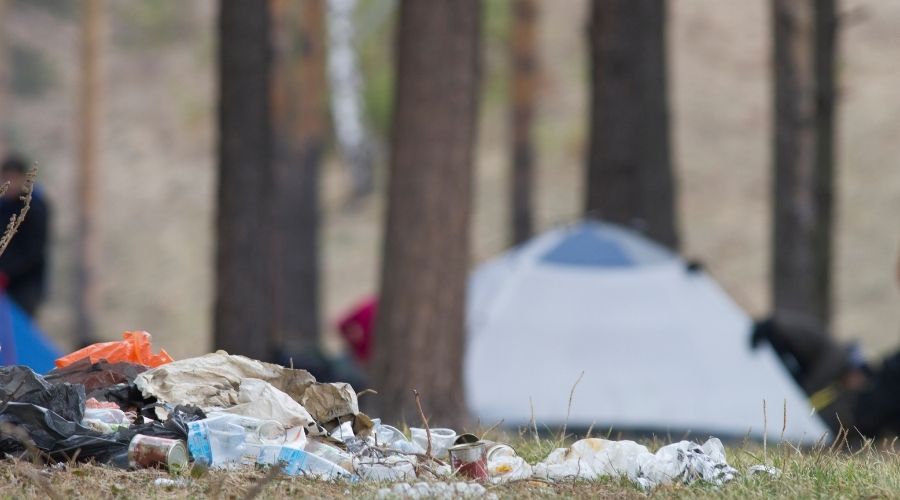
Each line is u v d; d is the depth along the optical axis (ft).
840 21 93.09
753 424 58.95
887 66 264.31
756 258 203.51
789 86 93.71
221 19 78.95
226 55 78.43
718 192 230.48
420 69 63.26
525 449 32.17
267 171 79.10
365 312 77.41
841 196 215.51
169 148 275.18
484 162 245.86
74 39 310.86
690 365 61.98
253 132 78.28
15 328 59.67
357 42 244.22
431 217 62.80
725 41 290.35
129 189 257.55
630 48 90.17
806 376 59.93
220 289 78.02
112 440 26.07
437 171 63.00
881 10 288.71
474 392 62.95
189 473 25.21
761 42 288.10
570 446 29.50
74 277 212.84
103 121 283.79
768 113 259.80
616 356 62.95
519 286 66.95
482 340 65.26
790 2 93.45
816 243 93.20
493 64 177.37
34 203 64.49
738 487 26.09
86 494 23.12
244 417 26.61
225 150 78.43
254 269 78.02
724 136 251.80
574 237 69.21
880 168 223.10
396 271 62.95
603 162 89.86
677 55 285.23
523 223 159.12
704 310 64.75
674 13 302.66
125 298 211.00
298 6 144.87
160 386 28.17
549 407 61.31
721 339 63.05
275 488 24.18
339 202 242.78
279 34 126.21
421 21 63.41
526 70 158.30
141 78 302.66
